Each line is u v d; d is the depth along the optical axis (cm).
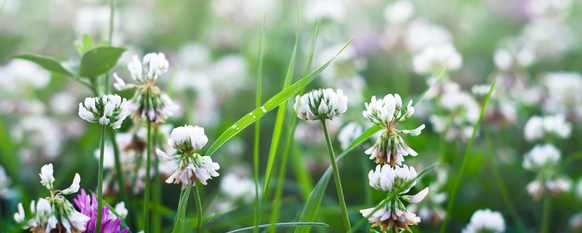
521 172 108
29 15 168
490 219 74
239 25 169
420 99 67
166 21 177
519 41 161
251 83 146
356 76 110
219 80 137
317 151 105
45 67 73
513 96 117
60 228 60
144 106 65
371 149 62
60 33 164
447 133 89
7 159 95
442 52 91
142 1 179
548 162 83
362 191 102
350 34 158
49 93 131
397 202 61
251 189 91
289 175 108
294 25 170
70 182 103
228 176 93
